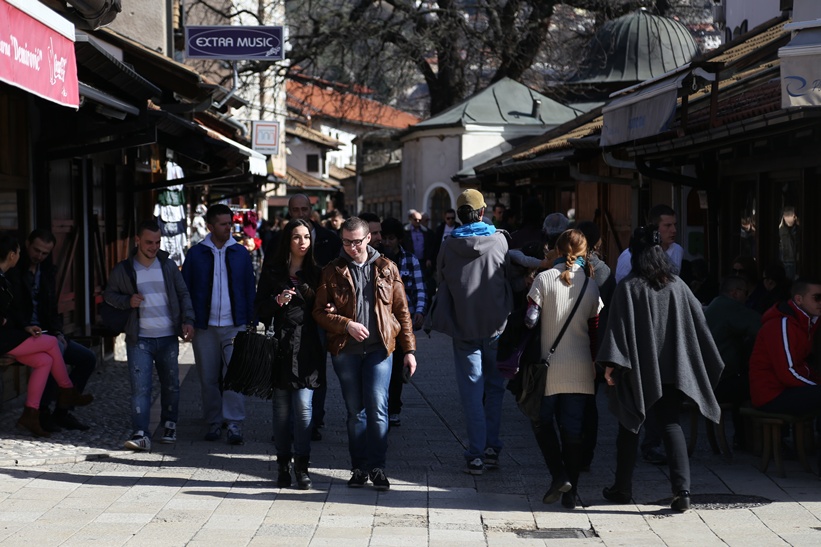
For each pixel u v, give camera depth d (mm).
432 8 35438
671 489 7688
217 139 14453
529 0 35312
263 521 6758
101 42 13555
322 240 9508
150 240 9125
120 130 11227
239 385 7551
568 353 7336
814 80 6680
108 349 14672
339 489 7703
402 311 7719
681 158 12781
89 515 6785
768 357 7934
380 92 36000
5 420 9820
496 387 8500
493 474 8258
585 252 7520
